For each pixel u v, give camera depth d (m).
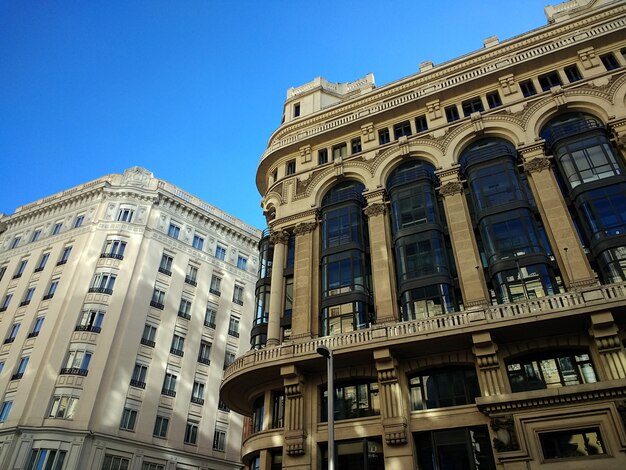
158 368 40.06
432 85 32.16
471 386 20.64
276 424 23.62
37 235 48.28
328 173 31.31
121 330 39.28
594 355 18.89
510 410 18.39
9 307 42.66
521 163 26.20
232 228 53.38
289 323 27.05
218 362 44.97
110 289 41.06
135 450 35.81
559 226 22.61
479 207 25.08
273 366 23.12
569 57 28.47
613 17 29.52
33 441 33.03
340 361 22.47
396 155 29.72
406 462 19.19
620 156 23.91
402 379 21.45
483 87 30.05
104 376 36.59
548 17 36.50
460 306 23.39
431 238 25.14
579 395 17.48
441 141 28.91
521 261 22.14
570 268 21.20
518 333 19.84
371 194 28.88
